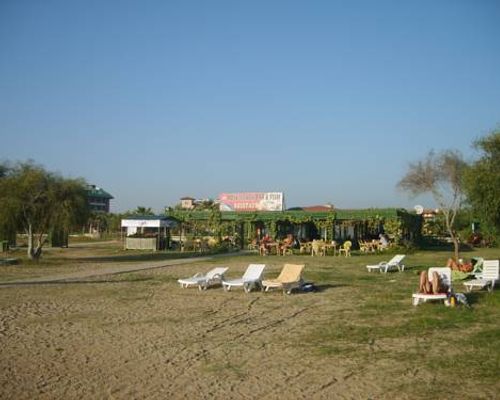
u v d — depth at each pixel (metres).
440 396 7.31
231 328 12.07
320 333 11.49
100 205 132.38
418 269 26.64
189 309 14.66
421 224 52.59
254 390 7.65
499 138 21.55
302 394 7.46
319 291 18.41
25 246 49.75
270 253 40.00
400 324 12.35
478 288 18.59
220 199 51.59
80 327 12.05
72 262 31.61
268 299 16.59
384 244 40.69
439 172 42.84
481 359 9.16
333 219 44.91
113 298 16.61
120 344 10.43
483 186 20.97
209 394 7.47
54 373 8.44
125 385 7.86
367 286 19.77
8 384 7.88
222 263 30.72
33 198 31.42
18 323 12.41
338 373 8.48
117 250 46.44
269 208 49.84
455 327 11.91
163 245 47.91
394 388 7.69
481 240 52.34
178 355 9.61
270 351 9.93
